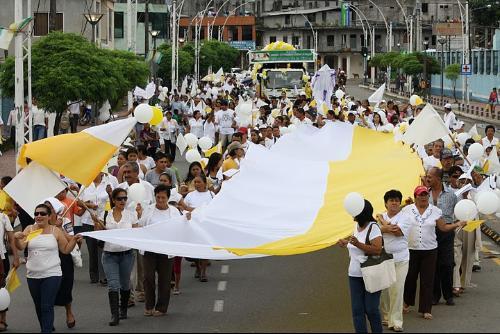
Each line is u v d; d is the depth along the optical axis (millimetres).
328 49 184250
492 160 23859
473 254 20562
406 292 18141
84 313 18359
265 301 19125
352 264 15266
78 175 17531
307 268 22578
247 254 16312
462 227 18438
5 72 39719
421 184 19938
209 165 24234
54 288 16234
